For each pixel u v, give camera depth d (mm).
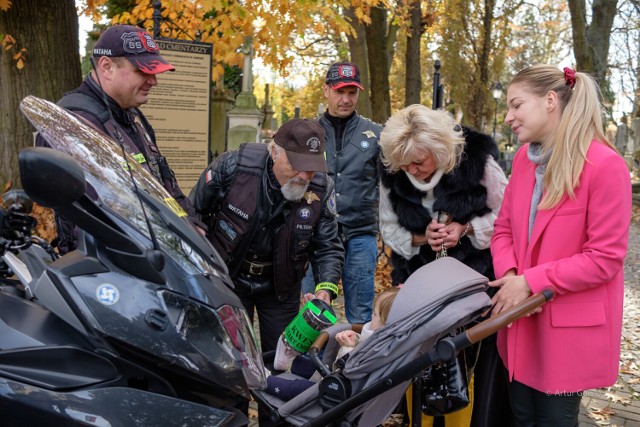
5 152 7582
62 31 7707
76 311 1825
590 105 2502
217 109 12844
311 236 3246
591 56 17938
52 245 2689
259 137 13031
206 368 1932
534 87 2572
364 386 2451
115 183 2098
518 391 2775
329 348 2936
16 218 2152
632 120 26953
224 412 1973
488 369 3111
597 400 4504
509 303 2527
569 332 2512
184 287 2002
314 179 3182
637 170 26328
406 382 2510
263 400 2660
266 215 3088
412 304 2350
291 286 3295
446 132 2879
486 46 24078
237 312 2201
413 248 3279
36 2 7457
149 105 5195
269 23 6945
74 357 1825
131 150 2799
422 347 2482
